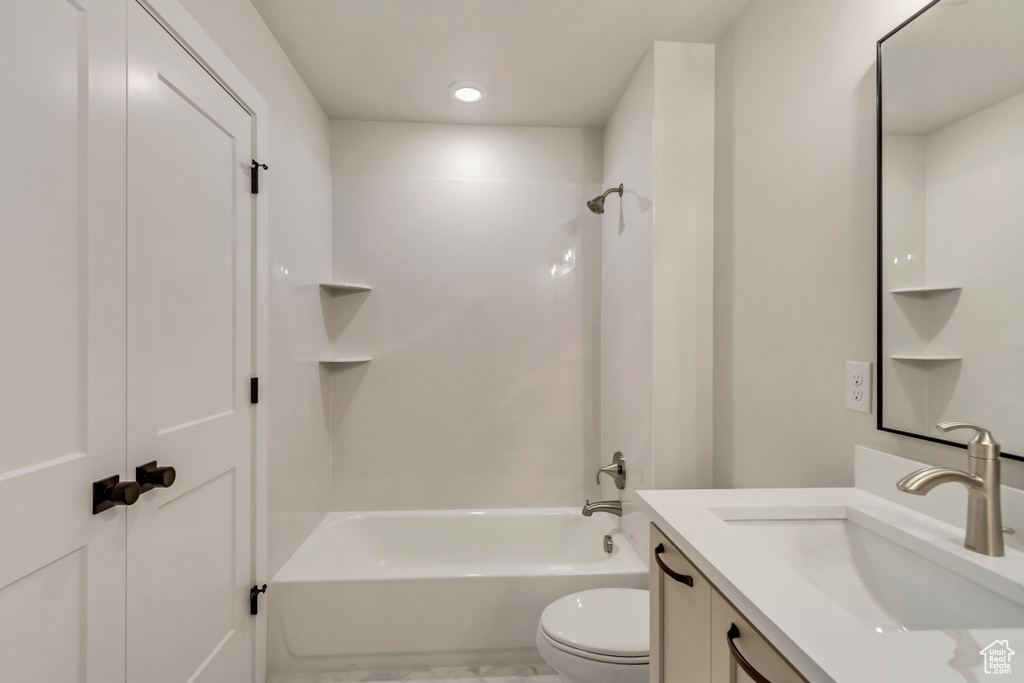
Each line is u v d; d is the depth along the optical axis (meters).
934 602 0.87
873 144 1.20
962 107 0.96
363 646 2.00
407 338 2.75
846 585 1.02
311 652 1.98
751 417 1.71
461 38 1.97
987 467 0.83
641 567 2.10
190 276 1.38
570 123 2.75
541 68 2.19
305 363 2.29
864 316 1.22
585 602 1.76
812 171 1.42
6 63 0.83
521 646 2.04
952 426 0.86
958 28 0.97
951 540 0.89
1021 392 0.85
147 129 1.19
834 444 1.33
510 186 2.79
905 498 1.08
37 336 0.90
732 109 1.85
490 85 2.34
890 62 1.13
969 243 0.94
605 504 2.38
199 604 1.45
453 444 2.76
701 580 0.92
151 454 1.21
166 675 1.29
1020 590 0.72
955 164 0.97
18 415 0.86
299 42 1.99
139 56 1.16
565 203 2.80
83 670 1.01
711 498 1.16
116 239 1.09
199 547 1.44
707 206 1.98
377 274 2.73
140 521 1.18
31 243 0.88
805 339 1.45
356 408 2.72
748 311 1.73
